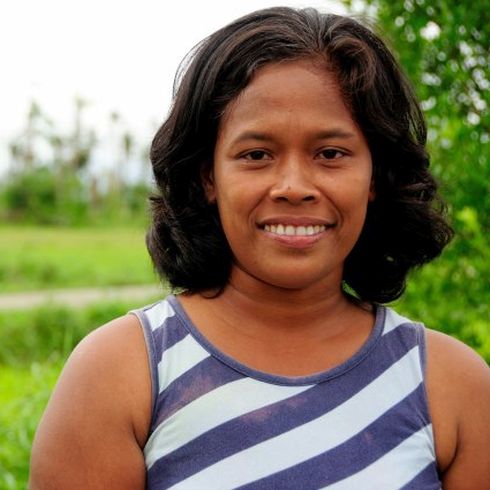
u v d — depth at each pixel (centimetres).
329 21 176
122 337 171
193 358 169
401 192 188
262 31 168
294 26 170
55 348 1042
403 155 184
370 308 184
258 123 163
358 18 186
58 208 4216
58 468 164
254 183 164
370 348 175
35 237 3353
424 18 311
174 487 162
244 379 167
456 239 297
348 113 168
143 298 1444
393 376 173
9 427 444
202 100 172
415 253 195
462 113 312
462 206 293
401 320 182
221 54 170
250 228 166
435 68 311
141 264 2295
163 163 182
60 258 2370
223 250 181
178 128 177
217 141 172
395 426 168
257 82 165
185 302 179
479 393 176
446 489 175
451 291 306
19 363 1011
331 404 167
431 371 175
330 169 166
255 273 170
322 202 165
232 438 163
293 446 163
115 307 1189
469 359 179
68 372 170
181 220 183
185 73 179
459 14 300
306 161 165
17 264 2122
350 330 178
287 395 167
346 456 163
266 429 164
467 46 309
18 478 406
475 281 301
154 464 165
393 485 162
